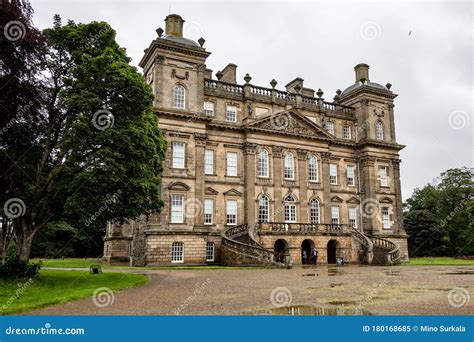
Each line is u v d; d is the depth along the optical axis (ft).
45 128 76.48
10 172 73.05
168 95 130.62
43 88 74.43
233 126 143.23
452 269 105.40
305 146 156.25
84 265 130.00
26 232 73.15
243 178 143.64
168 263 120.47
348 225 149.89
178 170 128.36
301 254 137.39
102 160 68.74
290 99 159.84
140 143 73.82
